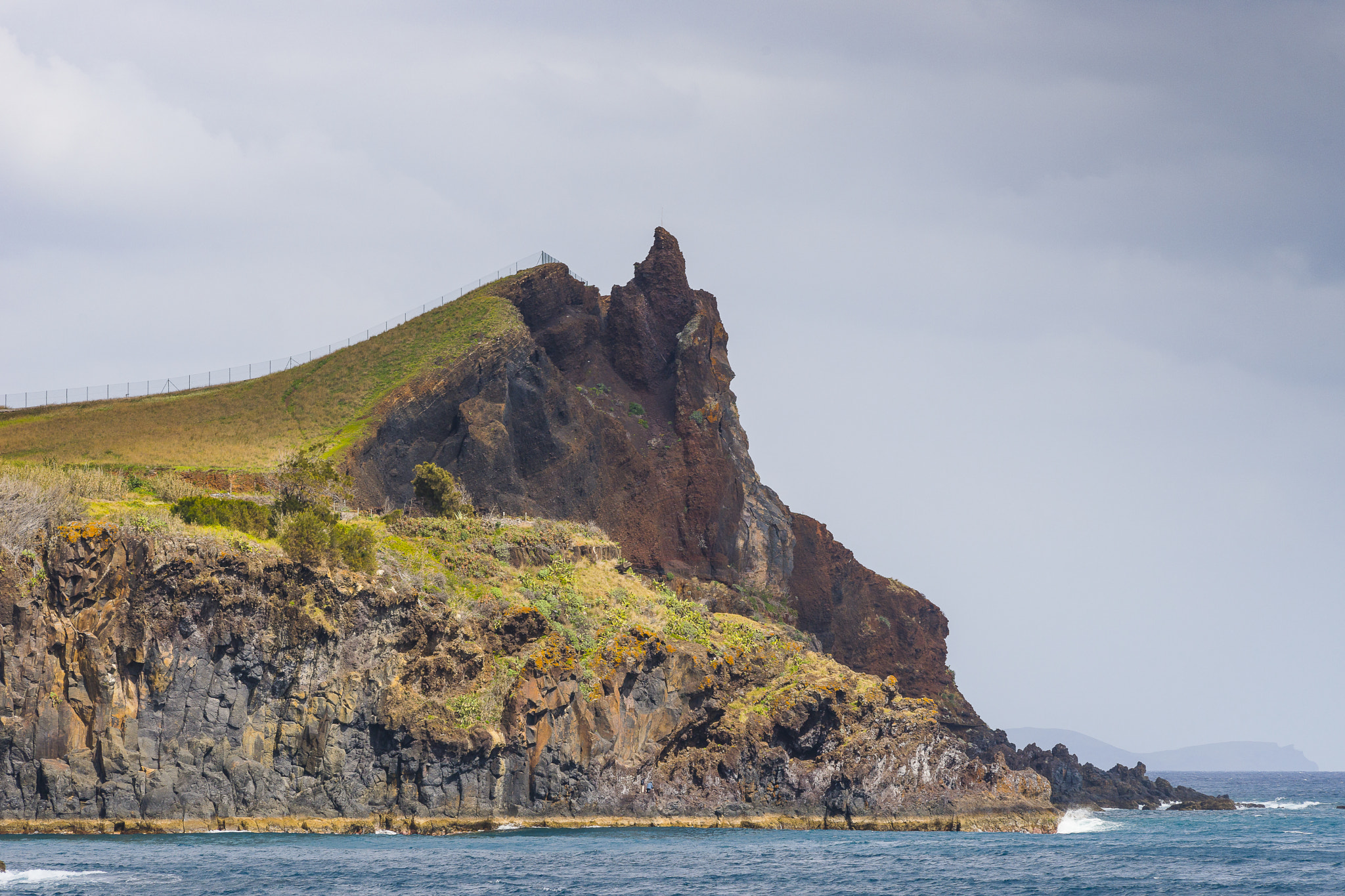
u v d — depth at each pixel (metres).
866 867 117.00
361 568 142.38
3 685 123.75
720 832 147.62
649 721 157.12
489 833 138.00
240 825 129.88
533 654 147.62
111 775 126.00
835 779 160.12
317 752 134.25
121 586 128.75
